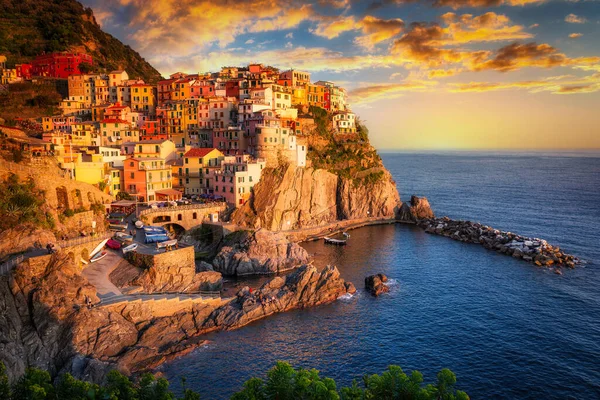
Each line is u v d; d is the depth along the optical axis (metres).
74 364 58.94
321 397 39.62
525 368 64.69
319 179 158.12
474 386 60.53
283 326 76.69
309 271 88.38
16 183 84.31
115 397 41.28
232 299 83.94
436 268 109.50
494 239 132.12
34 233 77.00
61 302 65.56
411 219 168.62
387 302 87.56
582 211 191.50
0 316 61.88
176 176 140.50
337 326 77.12
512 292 93.19
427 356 67.94
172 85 181.25
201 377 61.31
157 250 87.81
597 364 65.50
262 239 110.19
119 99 186.12
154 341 68.12
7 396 41.72
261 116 154.50
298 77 198.38
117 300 71.12
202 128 165.75
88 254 85.81
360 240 138.75
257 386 41.84
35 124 158.12
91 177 115.12
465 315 81.88
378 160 182.00
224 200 134.75
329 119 186.88
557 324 78.19
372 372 63.59
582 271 107.00
